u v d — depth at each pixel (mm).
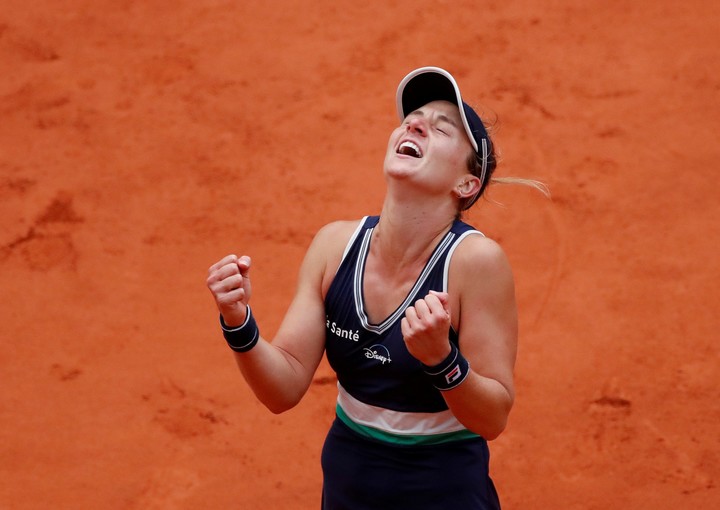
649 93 34000
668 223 29031
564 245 28500
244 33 38656
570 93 34312
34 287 28422
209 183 31969
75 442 23656
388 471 13656
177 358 25844
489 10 38594
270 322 26625
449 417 13453
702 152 31422
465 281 13102
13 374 25641
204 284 28203
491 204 30016
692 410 23344
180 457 23125
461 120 13422
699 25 36812
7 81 37125
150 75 36938
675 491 21438
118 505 22016
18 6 40812
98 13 40344
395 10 39094
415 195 13219
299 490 22188
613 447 22578
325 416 24062
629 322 25859
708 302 26297
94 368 25703
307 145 33188
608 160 31453
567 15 37938
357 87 35531
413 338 11789
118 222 30641
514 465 22312
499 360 13086
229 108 35125
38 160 33406
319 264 14047
